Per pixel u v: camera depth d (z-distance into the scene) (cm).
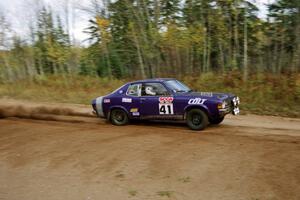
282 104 1391
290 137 806
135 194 511
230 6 2425
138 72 3042
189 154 670
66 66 3978
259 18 2580
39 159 698
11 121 1134
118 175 586
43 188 558
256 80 1853
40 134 909
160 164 623
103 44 3078
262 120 1084
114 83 2491
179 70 2581
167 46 2509
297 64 2170
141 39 2609
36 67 4159
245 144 733
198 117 891
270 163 599
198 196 492
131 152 703
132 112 993
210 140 779
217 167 593
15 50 3684
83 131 934
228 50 2705
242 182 527
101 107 1054
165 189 521
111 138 833
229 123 1020
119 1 2803
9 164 684
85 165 646
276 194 482
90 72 3416
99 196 514
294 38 2444
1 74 3728
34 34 3744
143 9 2667
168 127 959
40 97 2052
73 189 545
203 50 2683
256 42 2664
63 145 787
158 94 951
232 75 2038
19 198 530
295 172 552
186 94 921
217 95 898
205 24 2652
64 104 1692
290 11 2497
